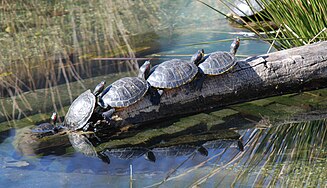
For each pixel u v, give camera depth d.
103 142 4.95
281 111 5.49
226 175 4.04
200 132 5.08
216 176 4.04
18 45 8.68
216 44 7.85
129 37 8.77
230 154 4.51
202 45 7.89
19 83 7.03
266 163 4.23
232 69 5.62
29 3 11.16
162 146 4.82
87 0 11.28
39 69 7.55
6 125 5.52
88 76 7.14
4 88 6.85
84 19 9.98
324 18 5.80
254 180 3.90
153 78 5.34
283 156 4.36
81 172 4.32
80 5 10.94
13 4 11.09
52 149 4.84
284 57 5.77
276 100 5.80
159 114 5.41
